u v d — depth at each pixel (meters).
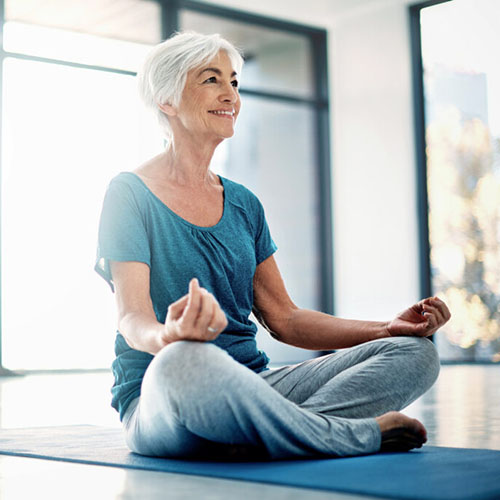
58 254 6.23
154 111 1.93
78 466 1.69
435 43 7.10
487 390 4.11
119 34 6.43
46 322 6.17
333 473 1.43
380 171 7.46
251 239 1.98
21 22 6.07
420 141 7.20
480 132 6.84
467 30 6.91
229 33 7.19
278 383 1.87
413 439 1.75
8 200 6.08
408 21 7.27
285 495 1.25
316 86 7.79
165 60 1.88
